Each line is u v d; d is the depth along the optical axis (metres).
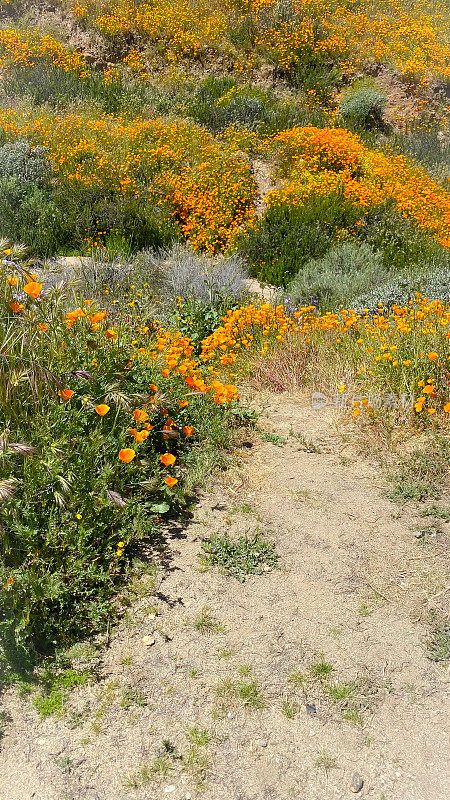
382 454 4.09
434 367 4.47
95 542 3.03
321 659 2.69
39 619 2.71
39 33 17.20
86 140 12.30
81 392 3.55
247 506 3.62
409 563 3.21
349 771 2.26
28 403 3.38
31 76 15.30
